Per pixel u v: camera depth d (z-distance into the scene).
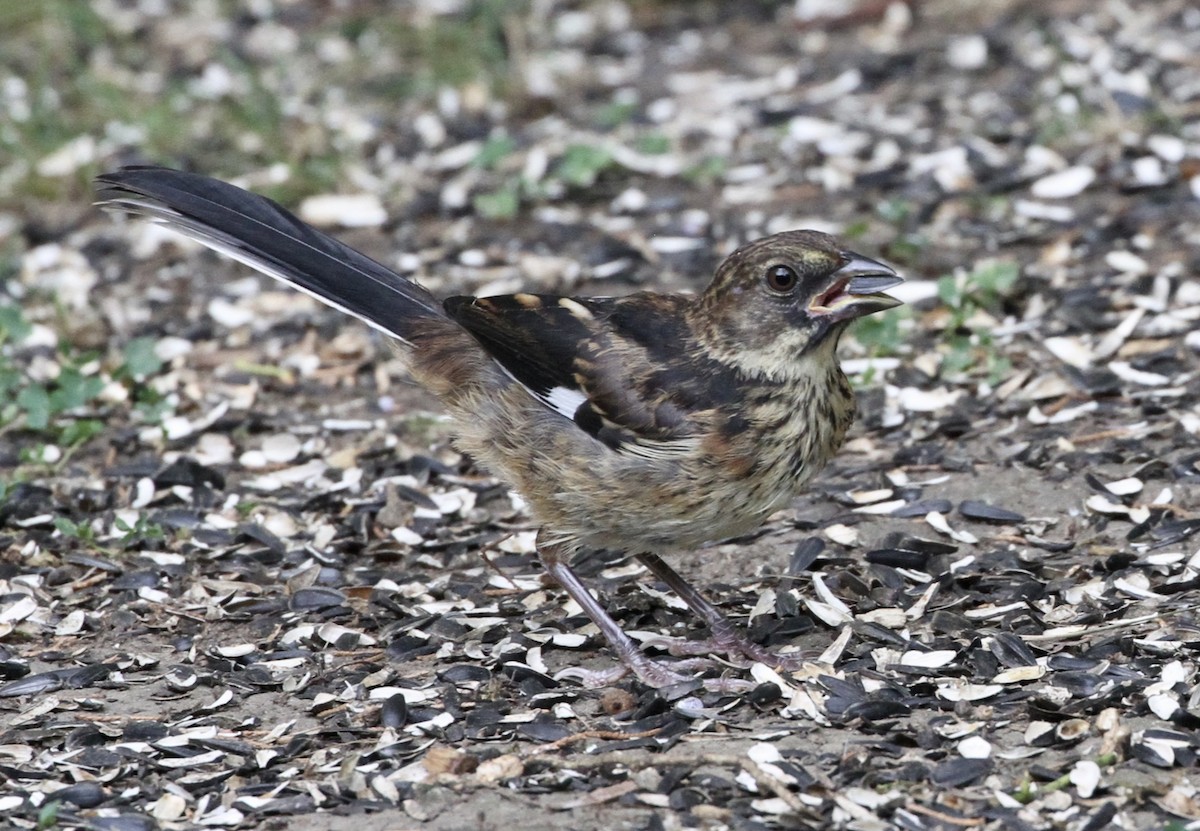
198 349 14.03
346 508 11.38
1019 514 10.56
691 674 9.12
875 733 8.33
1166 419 11.52
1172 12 18.88
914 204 15.42
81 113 18.75
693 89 18.80
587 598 9.41
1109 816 7.46
